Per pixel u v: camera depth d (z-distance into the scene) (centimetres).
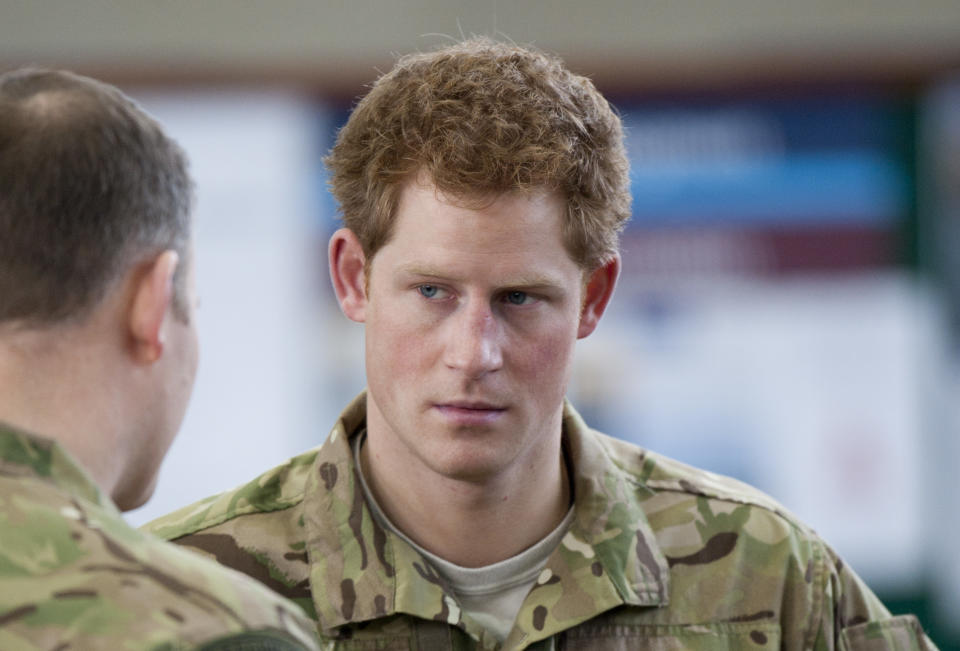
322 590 451
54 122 326
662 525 494
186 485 1441
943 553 1466
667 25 1434
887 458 1468
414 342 420
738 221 1470
